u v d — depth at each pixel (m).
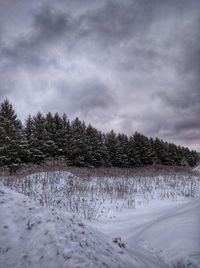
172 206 11.30
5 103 33.03
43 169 18.23
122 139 56.94
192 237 5.42
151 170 27.38
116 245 5.43
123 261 4.55
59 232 4.82
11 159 30.19
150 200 12.86
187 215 6.99
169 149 69.81
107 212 10.17
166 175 22.45
